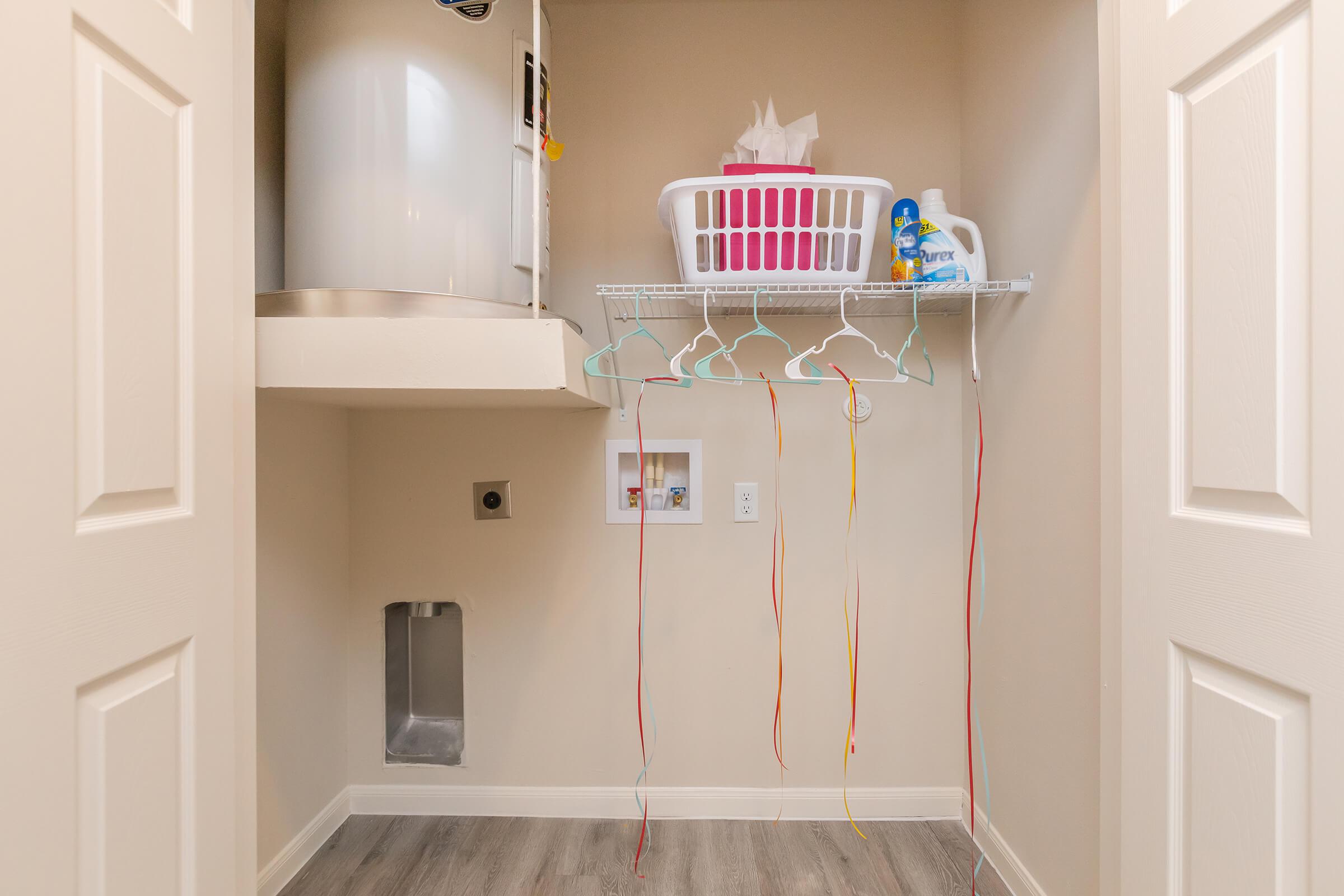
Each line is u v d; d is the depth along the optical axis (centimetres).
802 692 167
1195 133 76
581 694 168
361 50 118
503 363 102
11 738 58
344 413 168
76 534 65
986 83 151
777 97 166
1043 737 129
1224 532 72
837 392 167
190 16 82
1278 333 66
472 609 169
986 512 153
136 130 73
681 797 168
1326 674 61
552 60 167
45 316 61
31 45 59
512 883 142
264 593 136
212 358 86
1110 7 96
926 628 167
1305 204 64
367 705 170
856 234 135
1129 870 88
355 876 145
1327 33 61
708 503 167
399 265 118
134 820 72
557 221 167
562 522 168
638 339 167
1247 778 70
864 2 167
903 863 149
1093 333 111
